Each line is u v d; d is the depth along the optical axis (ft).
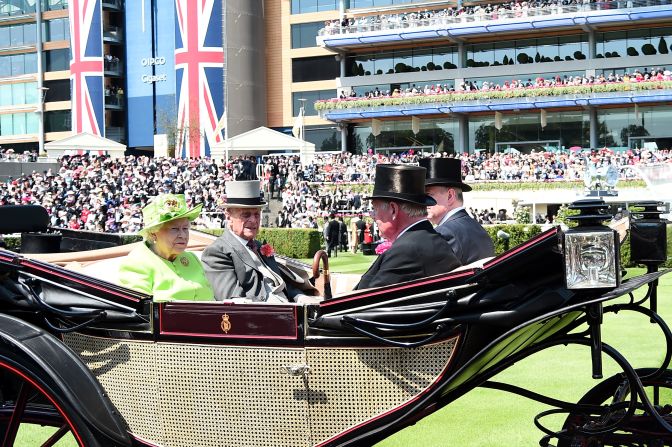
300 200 138.72
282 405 14.51
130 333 15.34
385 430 14.01
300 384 14.40
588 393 17.29
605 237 12.91
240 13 209.26
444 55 185.88
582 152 155.63
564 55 175.83
